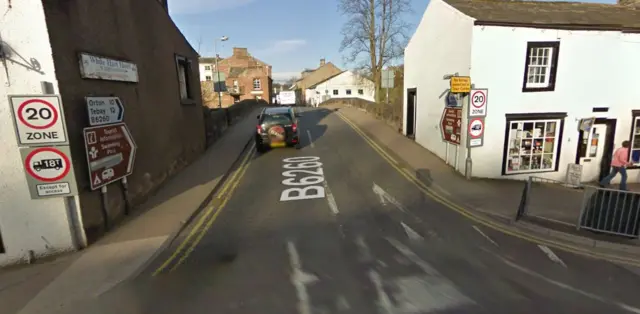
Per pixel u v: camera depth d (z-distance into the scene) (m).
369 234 6.13
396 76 31.36
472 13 10.04
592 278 4.64
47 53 4.93
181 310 3.98
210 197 8.34
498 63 9.79
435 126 12.36
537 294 4.24
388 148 13.94
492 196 8.37
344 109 30.94
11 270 5.10
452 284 4.47
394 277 4.65
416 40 14.05
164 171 9.16
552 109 10.34
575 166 10.29
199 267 5.01
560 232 6.07
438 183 9.38
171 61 9.94
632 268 4.92
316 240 5.90
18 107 4.93
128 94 7.17
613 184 11.07
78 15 5.58
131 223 6.59
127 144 6.78
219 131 16.64
